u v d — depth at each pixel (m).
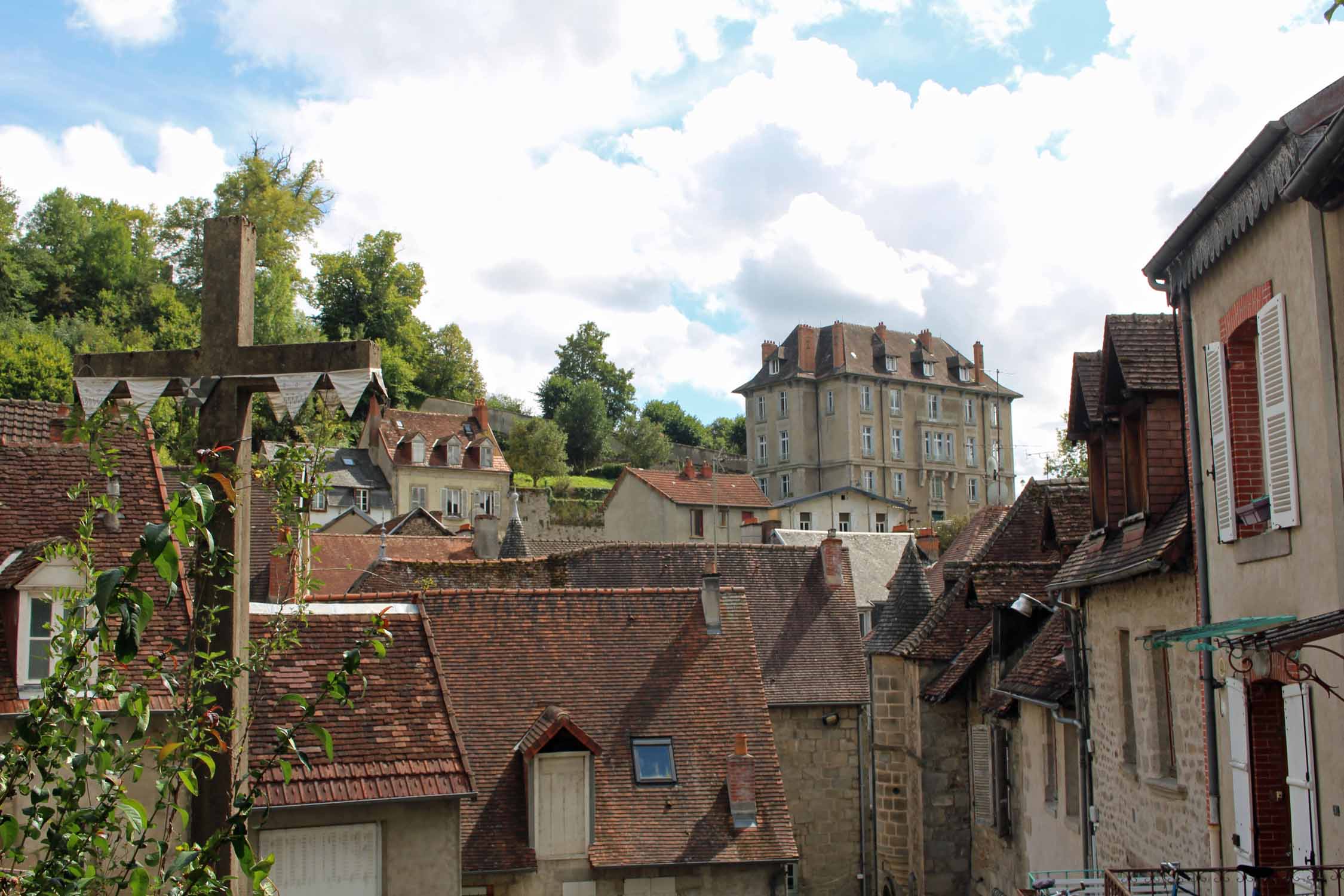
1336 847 8.98
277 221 81.81
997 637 20.50
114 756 5.73
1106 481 15.25
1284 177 9.51
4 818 5.15
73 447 16.94
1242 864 10.91
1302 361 9.62
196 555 6.48
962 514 98.38
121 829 6.21
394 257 104.12
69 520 16.03
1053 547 19.91
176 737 7.08
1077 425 16.22
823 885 27.98
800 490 95.69
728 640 22.31
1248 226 10.48
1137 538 13.91
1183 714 12.70
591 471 104.19
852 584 32.72
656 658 21.81
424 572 30.16
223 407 8.12
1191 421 12.24
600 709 20.77
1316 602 9.43
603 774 19.84
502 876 18.45
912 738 23.50
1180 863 12.66
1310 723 9.37
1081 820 15.80
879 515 85.12
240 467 7.88
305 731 14.87
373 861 14.59
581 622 22.11
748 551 32.97
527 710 20.53
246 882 7.93
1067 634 17.19
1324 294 9.15
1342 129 7.86
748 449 100.69
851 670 29.92
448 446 77.44
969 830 22.47
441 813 14.87
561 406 109.06
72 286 85.31
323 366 8.04
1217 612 11.63
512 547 42.75
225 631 7.58
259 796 6.00
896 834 24.05
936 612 23.91
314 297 101.81
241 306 8.21
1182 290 12.50
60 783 5.33
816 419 97.25
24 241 86.75
